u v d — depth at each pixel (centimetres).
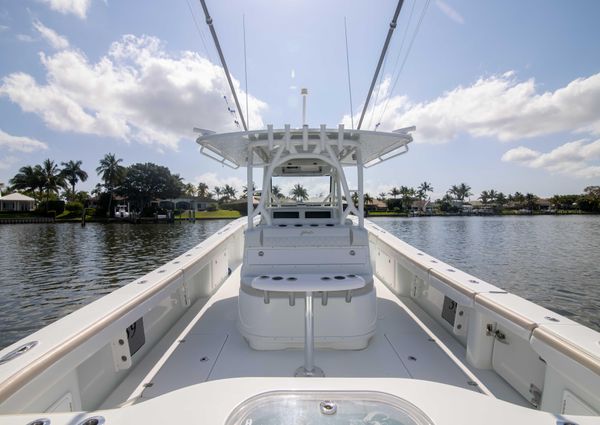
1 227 5184
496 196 11700
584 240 4056
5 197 6306
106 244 3384
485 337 217
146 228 5122
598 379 123
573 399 143
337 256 265
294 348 246
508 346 201
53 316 1366
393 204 10056
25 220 5788
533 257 2839
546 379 164
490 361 218
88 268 2270
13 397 112
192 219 6331
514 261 2653
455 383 202
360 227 276
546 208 11406
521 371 189
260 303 239
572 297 1675
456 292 233
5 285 1839
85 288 1775
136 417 93
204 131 261
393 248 380
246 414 95
